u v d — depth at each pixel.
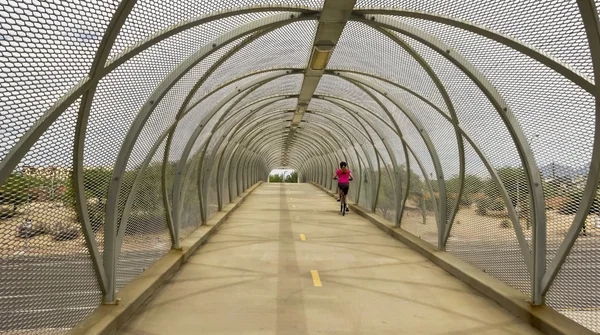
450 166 6.73
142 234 5.47
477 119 5.35
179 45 4.09
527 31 3.44
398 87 6.86
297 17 4.61
